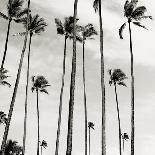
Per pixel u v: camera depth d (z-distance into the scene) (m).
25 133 38.81
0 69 35.69
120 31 33.88
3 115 47.97
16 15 37.28
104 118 22.88
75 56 19.62
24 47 26.62
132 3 34.12
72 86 18.66
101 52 24.59
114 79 53.91
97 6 26.45
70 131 17.42
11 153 48.47
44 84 54.72
